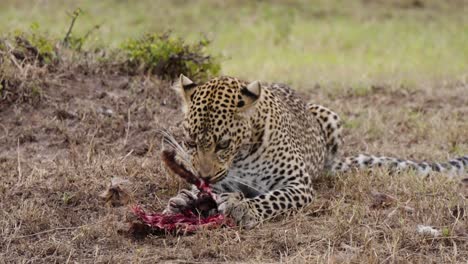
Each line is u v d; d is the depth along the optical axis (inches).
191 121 397.1
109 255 358.9
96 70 593.3
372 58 904.9
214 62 671.1
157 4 1173.1
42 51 588.1
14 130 518.6
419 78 763.4
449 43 1007.6
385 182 456.8
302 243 368.8
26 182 434.9
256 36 1023.0
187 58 616.1
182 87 414.6
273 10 1169.4
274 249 363.3
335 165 508.4
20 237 376.5
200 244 360.5
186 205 394.9
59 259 356.2
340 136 514.3
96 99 560.4
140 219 384.5
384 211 406.9
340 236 372.8
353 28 1080.2
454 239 370.9
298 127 461.4
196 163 394.0
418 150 553.9
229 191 428.5
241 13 1153.4
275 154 423.2
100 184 436.8
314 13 1186.0
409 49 967.0
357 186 450.3
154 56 612.1
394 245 352.2
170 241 371.2
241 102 400.5
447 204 411.5
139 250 358.3
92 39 695.1
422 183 450.3
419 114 637.3
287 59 890.7
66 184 432.5
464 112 646.5
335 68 822.5
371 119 620.7
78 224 392.8
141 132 525.3
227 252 357.7
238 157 414.6
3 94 542.9
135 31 976.9
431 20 1171.3
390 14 1194.6
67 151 498.3
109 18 1085.1
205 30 1049.5
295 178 427.5
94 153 491.8
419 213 403.2
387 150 555.5
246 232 379.9
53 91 560.4
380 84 734.5
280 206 402.6
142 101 563.2
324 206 416.8
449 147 563.2
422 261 349.1
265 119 418.0
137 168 462.6
